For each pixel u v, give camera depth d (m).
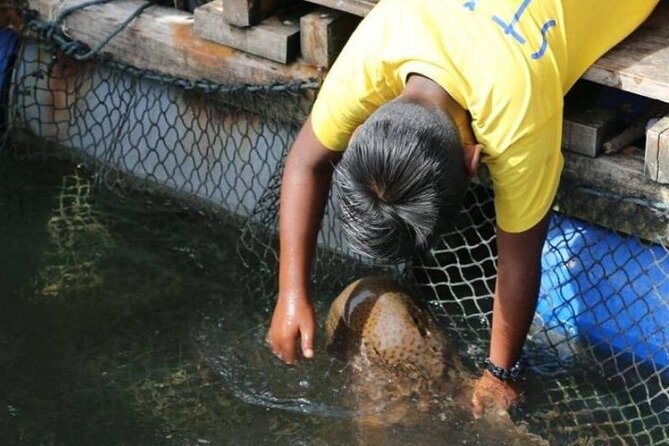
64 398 3.53
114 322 3.83
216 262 4.10
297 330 3.27
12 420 3.45
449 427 3.33
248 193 4.20
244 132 4.14
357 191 2.69
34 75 4.54
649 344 3.58
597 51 3.31
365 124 2.71
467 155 2.77
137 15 4.24
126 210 4.36
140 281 4.01
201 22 4.04
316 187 3.23
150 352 3.71
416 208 2.65
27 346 3.73
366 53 2.96
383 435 3.33
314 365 3.53
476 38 2.87
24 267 4.07
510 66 2.84
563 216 3.64
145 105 4.34
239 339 3.76
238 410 3.48
